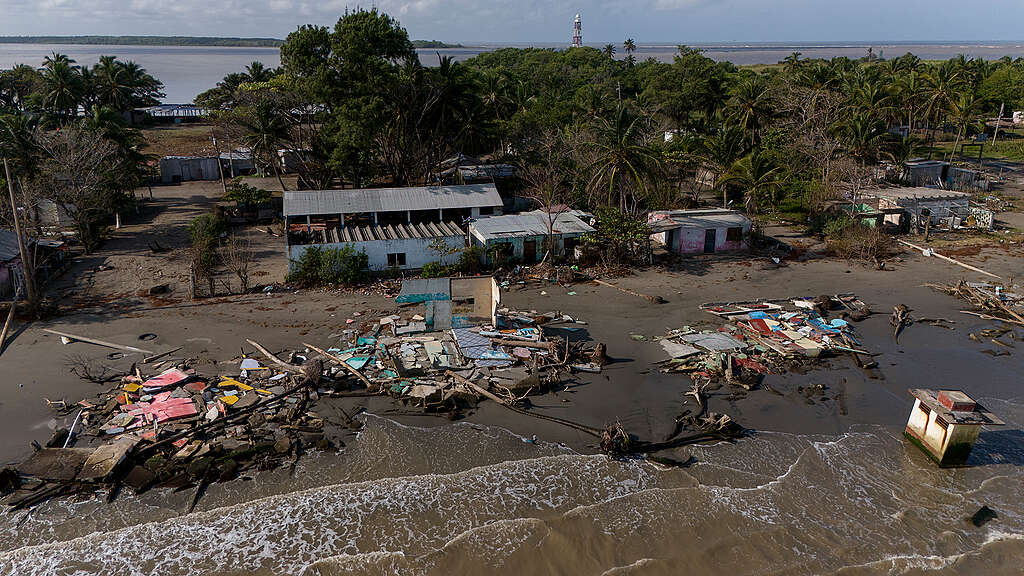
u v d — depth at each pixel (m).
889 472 22.25
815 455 23.05
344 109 49.56
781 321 33.81
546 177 51.84
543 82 110.88
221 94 95.69
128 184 55.03
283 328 32.53
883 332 33.16
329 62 51.56
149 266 42.19
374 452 22.70
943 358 30.41
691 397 26.75
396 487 20.94
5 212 44.38
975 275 41.84
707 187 68.19
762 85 83.62
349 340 31.09
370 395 26.33
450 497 20.53
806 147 61.69
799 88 74.00
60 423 23.67
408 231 43.84
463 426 24.41
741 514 20.03
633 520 19.67
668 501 20.55
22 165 49.28
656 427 24.58
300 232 45.66
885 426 25.02
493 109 81.75
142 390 25.78
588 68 136.75
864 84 83.88
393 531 19.03
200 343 30.64
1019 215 57.53
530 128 67.25
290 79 56.53
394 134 56.47
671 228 45.53
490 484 21.20
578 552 18.34
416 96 53.53
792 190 58.41
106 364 28.30
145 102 118.19
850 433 24.47
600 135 58.84
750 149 61.16
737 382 27.69
